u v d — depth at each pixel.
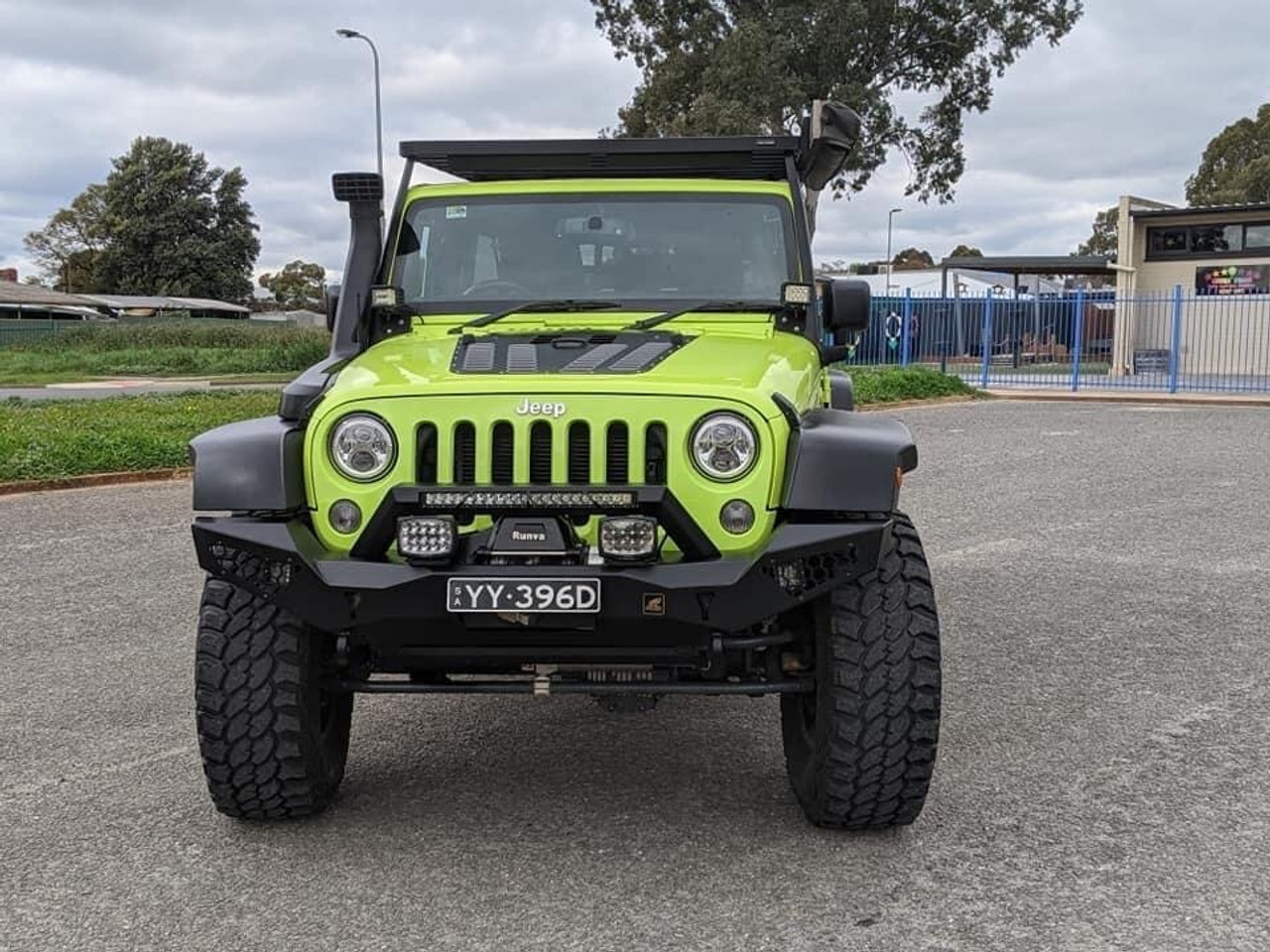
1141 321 31.31
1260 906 3.39
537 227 5.06
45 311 82.06
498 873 3.65
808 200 5.90
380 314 4.89
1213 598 7.21
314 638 3.87
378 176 4.93
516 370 3.84
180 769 4.54
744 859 3.73
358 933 3.29
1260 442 15.87
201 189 98.12
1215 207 31.27
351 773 4.51
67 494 11.44
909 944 3.20
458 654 3.71
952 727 4.94
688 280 4.95
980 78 41.47
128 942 3.24
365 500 3.63
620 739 4.86
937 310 29.98
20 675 5.73
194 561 8.32
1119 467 13.24
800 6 39.50
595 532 3.62
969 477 12.38
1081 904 3.41
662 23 42.25
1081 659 5.94
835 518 3.59
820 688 3.74
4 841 3.90
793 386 3.93
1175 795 4.20
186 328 50.84
